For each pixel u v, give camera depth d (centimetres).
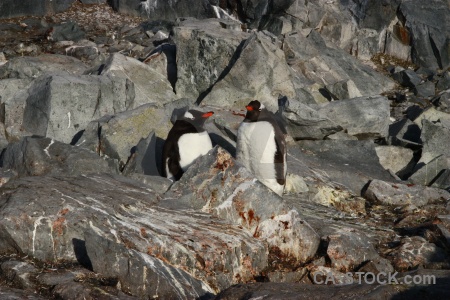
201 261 1219
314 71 2839
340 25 3344
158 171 1748
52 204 1280
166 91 2247
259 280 1279
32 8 3334
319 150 2066
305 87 2553
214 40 2256
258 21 3309
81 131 1922
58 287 1115
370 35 3406
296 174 1795
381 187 1847
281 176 1641
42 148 1562
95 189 1379
